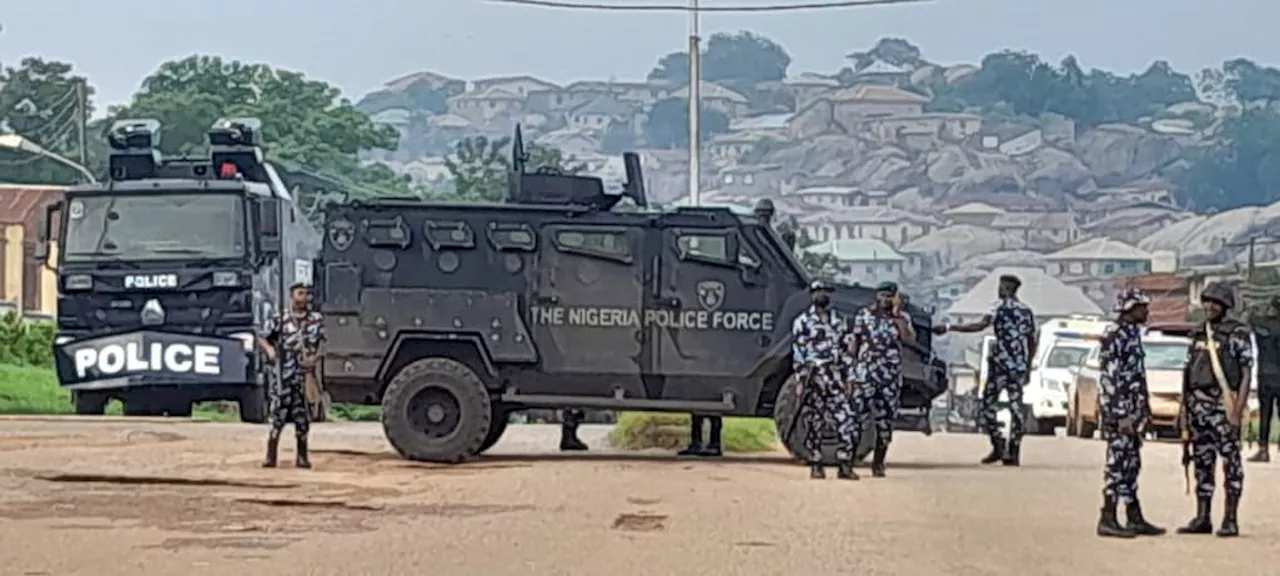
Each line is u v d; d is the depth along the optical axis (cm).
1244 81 11069
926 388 2169
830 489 1878
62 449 2267
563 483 1894
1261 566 1359
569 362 2155
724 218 2152
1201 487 1539
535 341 2152
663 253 2153
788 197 10231
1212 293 1536
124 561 1309
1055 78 11394
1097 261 8531
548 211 2156
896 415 2048
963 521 1616
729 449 2469
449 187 7662
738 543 1442
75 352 2894
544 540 1446
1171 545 1470
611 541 1445
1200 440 1538
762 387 2155
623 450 2466
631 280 2155
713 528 1538
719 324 2152
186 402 3034
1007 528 1569
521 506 1683
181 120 6812
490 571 1280
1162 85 11438
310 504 1678
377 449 2350
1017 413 2267
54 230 2983
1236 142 10375
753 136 11294
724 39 12656
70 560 1310
